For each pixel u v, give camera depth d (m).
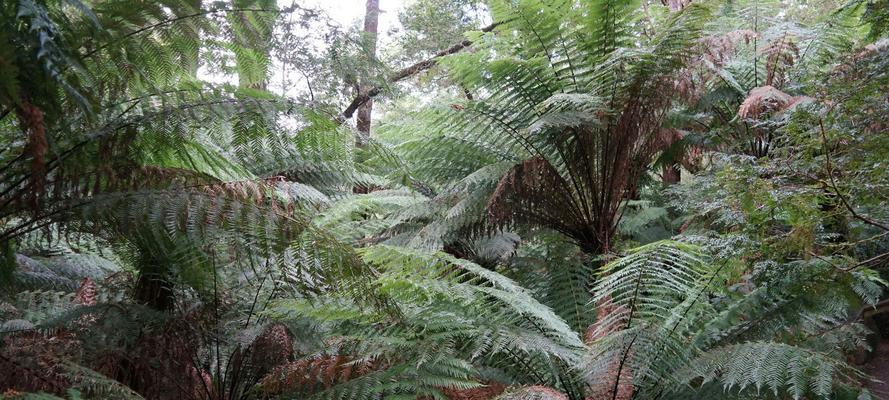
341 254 1.65
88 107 1.07
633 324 2.38
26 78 1.05
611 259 2.88
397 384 1.89
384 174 3.71
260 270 2.41
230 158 2.13
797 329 2.51
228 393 2.22
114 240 1.66
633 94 2.85
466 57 3.13
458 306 2.27
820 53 3.45
